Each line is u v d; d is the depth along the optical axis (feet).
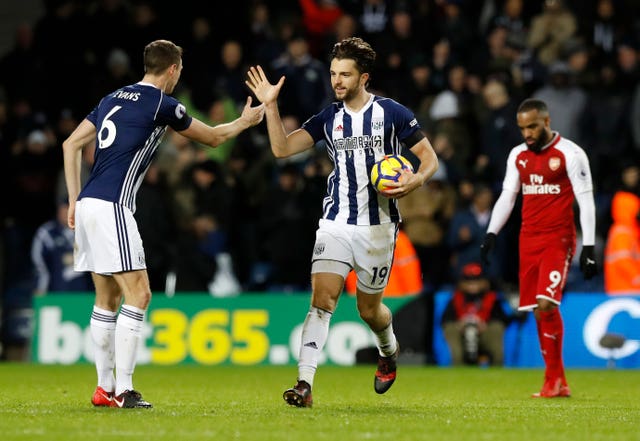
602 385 126.21
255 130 205.26
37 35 231.50
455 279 179.01
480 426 71.20
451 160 193.06
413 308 176.55
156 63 83.66
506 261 180.75
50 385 120.16
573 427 71.56
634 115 194.59
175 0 227.20
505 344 172.24
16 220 208.54
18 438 61.82
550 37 208.95
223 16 222.69
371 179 82.17
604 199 186.80
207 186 190.39
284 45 216.74
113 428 66.69
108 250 80.89
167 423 70.13
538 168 102.89
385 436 63.77
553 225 102.99
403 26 213.46
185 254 184.14
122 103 82.79
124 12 228.63
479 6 230.68
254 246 191.31
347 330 174.91
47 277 190.08
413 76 205.46
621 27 213.25
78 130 84.23
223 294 187.01
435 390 115.96
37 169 209.87
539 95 196.03
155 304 181.16
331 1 223.51
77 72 225.15
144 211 181.98
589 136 194.49
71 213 83.41
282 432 65.31
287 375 147.23
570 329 169.99
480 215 179.11
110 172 81.66
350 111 84.64
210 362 178.70
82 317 185.37
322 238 84.38
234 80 209.46
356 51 83.87
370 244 83.87
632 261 175.73
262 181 198.39
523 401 98.32
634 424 74.38
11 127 218.18
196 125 84.43
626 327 167.53
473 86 201.36
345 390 114.32
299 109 201.87
